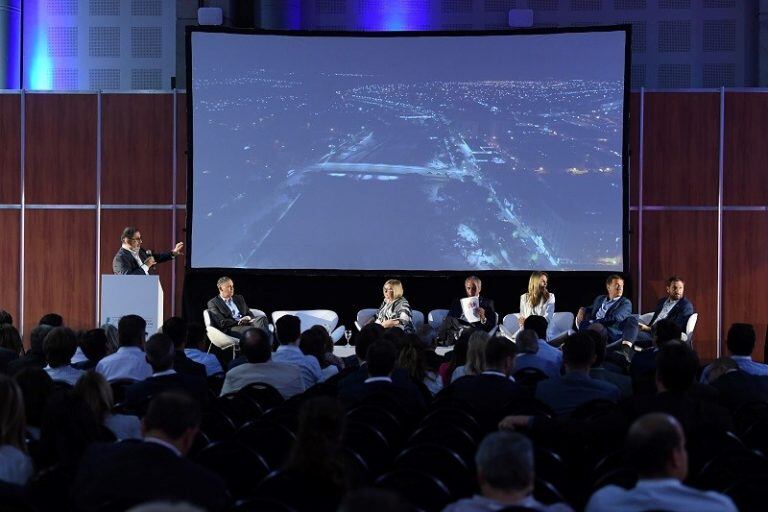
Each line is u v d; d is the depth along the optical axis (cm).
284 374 631
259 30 1242
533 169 1236
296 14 1401
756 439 504
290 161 1250
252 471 434
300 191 1250
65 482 390
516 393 560
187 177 1245
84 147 1286
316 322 1159
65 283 1290
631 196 1264
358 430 475
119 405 530
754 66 1388
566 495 442
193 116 1244
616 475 395
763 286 1258
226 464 435
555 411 545
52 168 1287
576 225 1232
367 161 1245
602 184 1228
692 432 447
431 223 1244
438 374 712
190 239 1248
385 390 564
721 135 1254
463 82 1241
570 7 1394
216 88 1243
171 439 363
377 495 212
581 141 1230
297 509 350
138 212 1289
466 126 1241
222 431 523
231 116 1245
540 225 1237
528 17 1348
